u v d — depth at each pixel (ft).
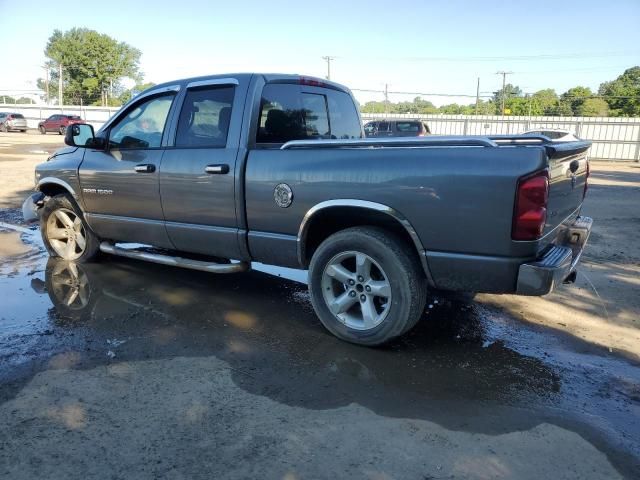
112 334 13.73
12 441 9.18
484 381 11.57
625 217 32.17
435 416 10.17
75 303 15.97
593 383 11.59
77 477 8.32
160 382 11.28
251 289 17.56
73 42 260.42
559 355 12.94
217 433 9.50
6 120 141.59
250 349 12.96
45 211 20.20
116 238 18.28
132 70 278.87
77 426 9.65
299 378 11.55
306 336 13.78
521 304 16.48
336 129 17.53
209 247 15.35
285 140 15.40
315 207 12.74
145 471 8.48
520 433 9.65
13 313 15.11
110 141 17.46
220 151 14.43
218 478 8.34
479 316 15.44
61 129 137.49
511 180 10.57
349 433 9.55
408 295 12.10
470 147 11.03
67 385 11.09
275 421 9.90
